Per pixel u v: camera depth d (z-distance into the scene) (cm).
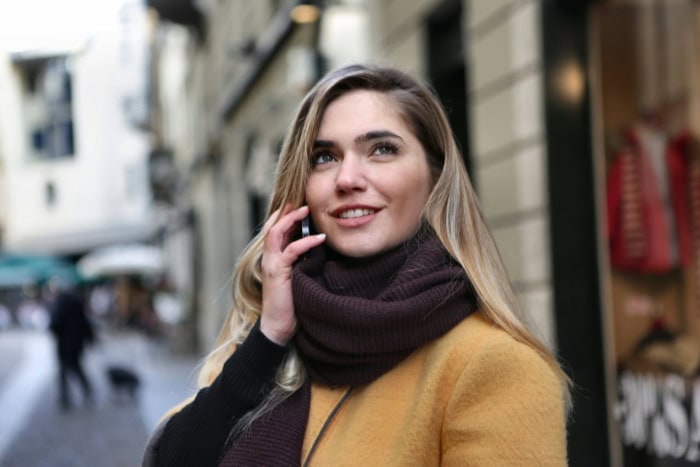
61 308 885
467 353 120
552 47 385
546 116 384
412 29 548
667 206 327
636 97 348
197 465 135
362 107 139
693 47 314
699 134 310
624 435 351
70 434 690
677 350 317
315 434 134
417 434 119
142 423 733
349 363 130
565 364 315
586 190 380
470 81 467
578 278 375
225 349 161
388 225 137
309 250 145
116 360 1416
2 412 849
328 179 140
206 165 1605
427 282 126
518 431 111
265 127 1039
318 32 775
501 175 429
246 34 1155
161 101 1500
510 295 134
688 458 309
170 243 2167
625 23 357
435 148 144
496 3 432
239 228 1265
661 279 329
